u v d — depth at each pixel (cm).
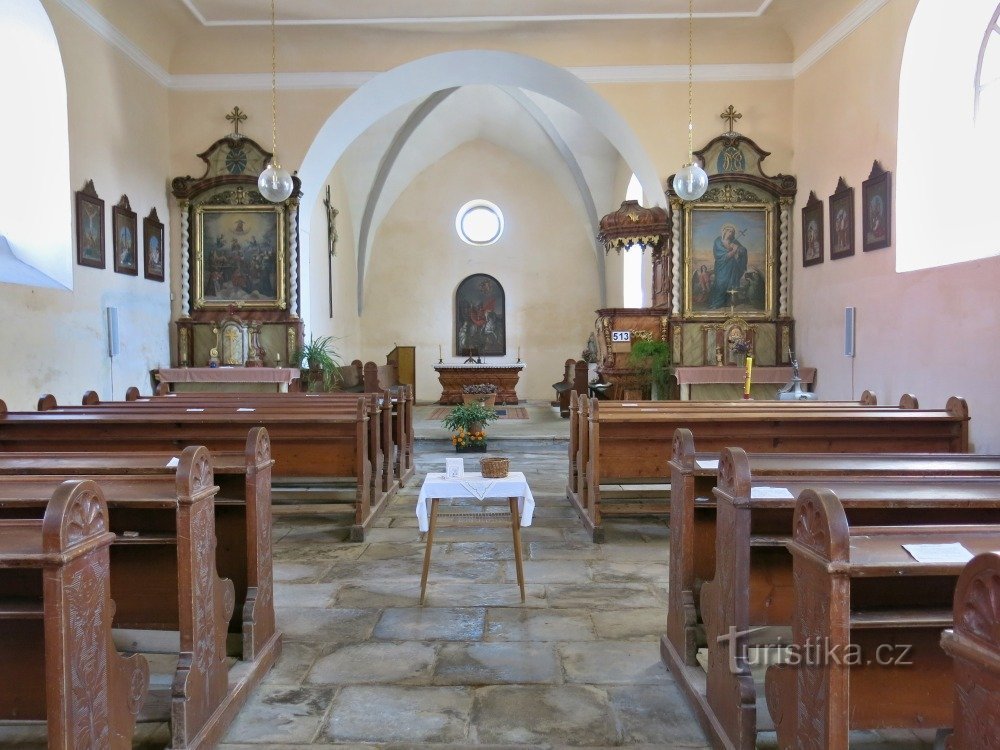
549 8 1108
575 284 2097
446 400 1920
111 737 266
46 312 857
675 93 1201
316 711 357
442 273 2095
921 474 371
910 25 858
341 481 828
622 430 654
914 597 266
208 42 1191
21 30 885
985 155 824
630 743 330
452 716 352
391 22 1134
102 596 257
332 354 1606
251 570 392
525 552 615
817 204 1099
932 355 819
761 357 1191
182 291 1216
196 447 322
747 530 309
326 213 1697
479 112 1912
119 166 1043
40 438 635
